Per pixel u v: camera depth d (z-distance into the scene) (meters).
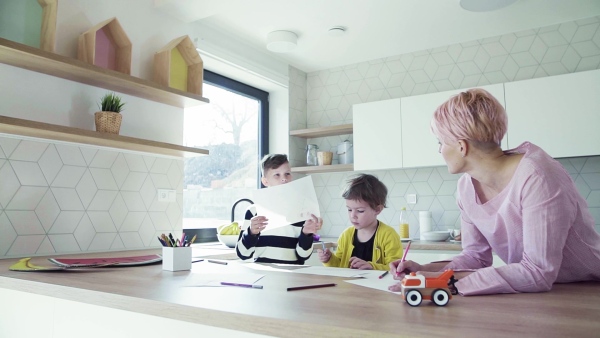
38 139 1.85
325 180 3.82
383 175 3.55
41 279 1.12
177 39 2.40
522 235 1.00
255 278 1.13
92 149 2.05
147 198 2.31
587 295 0.86
